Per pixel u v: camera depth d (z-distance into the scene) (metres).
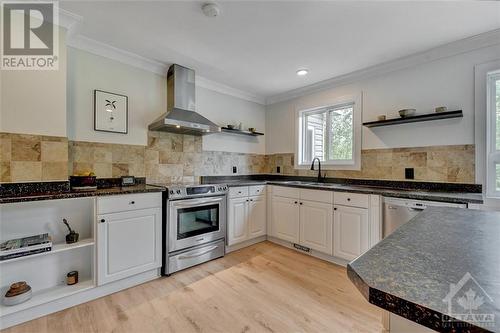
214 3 1.81
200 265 2.64
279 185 3.30
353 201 2.51
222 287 2.15
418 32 2.15
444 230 0.93
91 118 2.43
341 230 2.60
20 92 1.80
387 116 2.84
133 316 1.73
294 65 2.89
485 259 0.64
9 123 1.75
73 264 2.06
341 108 3.42
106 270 1.99
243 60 2.78
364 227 2.42
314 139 3.78
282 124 4.11
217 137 3.62
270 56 2.67
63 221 1.97
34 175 1.85
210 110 3.54
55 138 1.95
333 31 2.16
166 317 1.72
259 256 2.91
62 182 1.98
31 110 1.84
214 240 2.83
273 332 1.57
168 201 2.39
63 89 1.99
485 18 1.93
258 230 3.35
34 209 1.91
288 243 3.24
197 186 2.65
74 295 1.87
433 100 2.50
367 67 2.91
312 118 3.81
